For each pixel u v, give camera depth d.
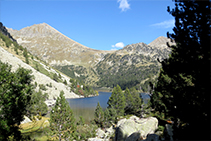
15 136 15.92
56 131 30.06
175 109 9.38
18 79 16.73
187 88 8.45
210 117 7.46
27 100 17.83
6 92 15.09
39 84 144.25
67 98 168.62
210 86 7.45
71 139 30.55
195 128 8.05
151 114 49.09
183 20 8.70
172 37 9.48
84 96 199.00
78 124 46.31
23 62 167.38
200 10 7.87
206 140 7.55
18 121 16.34
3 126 13.88
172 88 9.71
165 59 10.41
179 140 8.67
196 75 7.97
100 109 57.38
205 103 7.57
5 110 14.61
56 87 166.25
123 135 26.70
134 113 70.81
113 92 67.00
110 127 54.88
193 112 8.08
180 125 9.29
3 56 138.62
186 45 8.44
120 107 65.12
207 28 7.77
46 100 125.00
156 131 27.08
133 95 73.94
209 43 7.62
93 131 44.88
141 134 23.73
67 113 31.05
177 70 9.05
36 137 42.41
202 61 7.79
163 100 10.82
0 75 15.35
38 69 179.62
